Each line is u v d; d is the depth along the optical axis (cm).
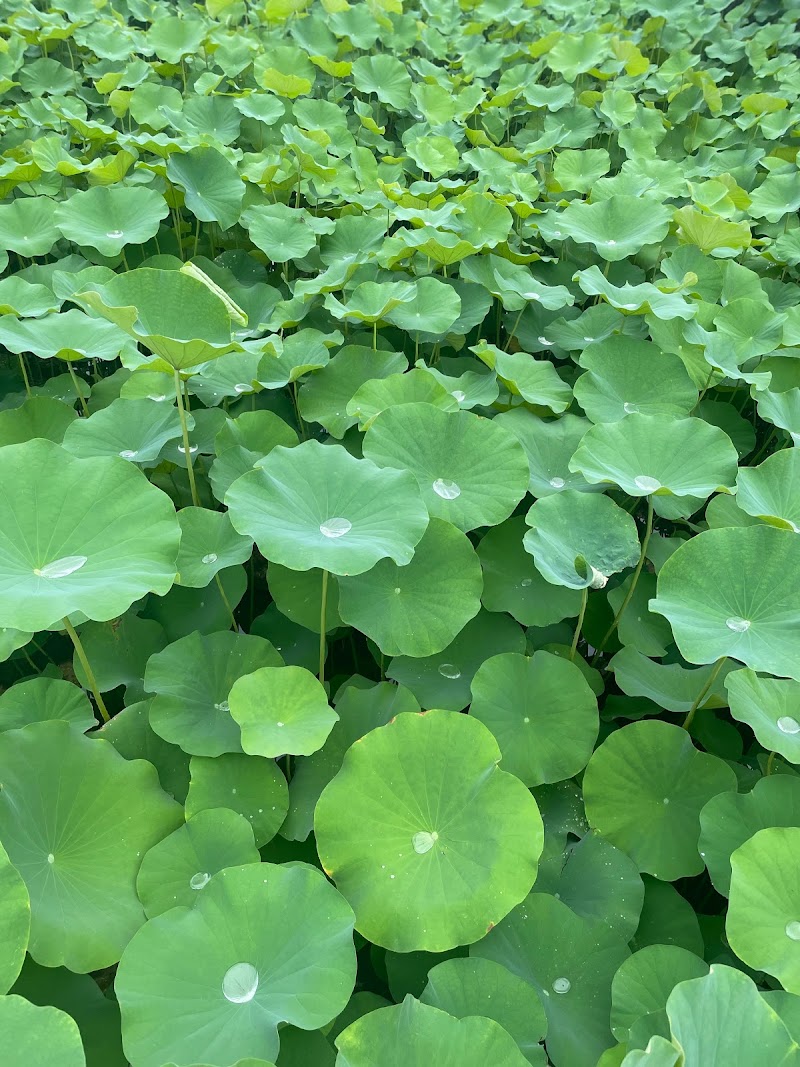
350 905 151
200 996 134
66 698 187
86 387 303
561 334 310
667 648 227
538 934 158
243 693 173
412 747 164
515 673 190
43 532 166
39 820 159
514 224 394
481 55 600
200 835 161
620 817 179
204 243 410
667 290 293
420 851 158
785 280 394
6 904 134
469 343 345
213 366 274
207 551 212
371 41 567
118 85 487
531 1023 142
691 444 216
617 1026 145
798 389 267
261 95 446
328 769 181
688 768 181
